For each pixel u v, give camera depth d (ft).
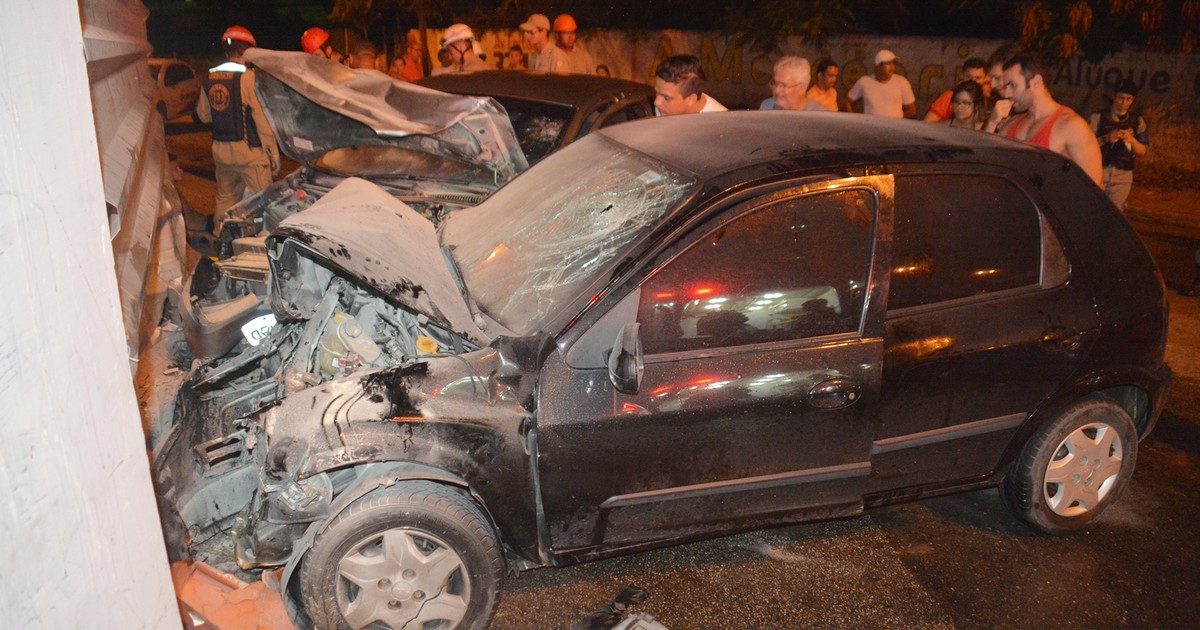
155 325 13.30
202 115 23.26
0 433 3.98
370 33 61.93
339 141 17.24
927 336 10.72
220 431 10.52
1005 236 11.30
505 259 11.09
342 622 9.36
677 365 9.78
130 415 5.32
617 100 20.93
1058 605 11.32
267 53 16.65
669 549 12.14
